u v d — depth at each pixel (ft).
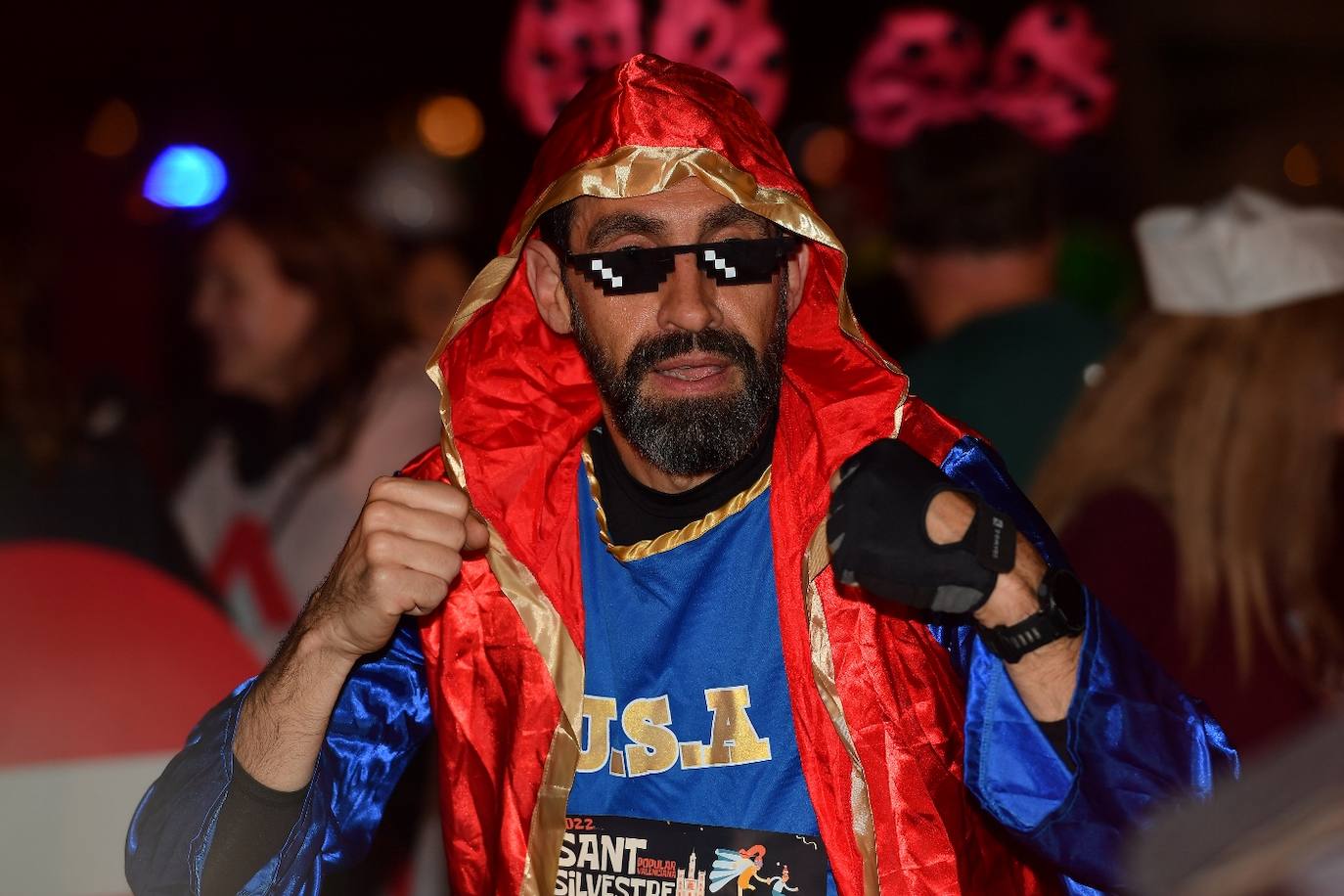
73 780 7.90
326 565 10.41
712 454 5.17
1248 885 1.90
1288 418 6.81
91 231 21.35
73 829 7.89
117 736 7.97
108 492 8.80
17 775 7.83
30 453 8.53
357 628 5.00
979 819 5.07
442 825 5.49
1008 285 9.63
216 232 10.72
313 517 10.43
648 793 5.23
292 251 10.51
